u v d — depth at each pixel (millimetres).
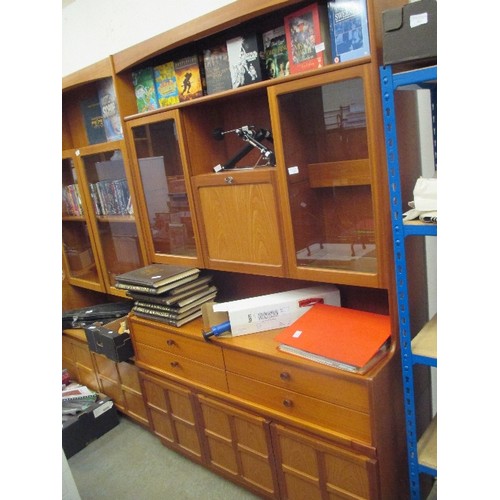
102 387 2420
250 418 1563
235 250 1636
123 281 1862
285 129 1383
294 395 1414
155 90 1815
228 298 2037
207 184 1630
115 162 2117
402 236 1160
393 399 1335
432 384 1701
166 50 1650
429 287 1607
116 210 2211
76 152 2256
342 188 1424
